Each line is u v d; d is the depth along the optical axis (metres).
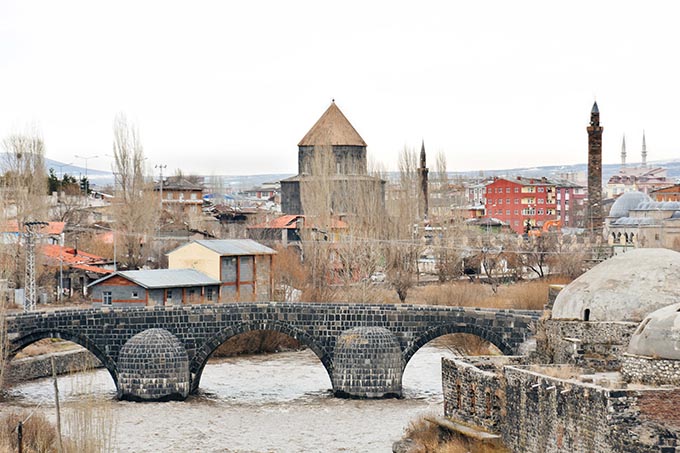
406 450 97.00
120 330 148.50
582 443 70.25
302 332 151.25
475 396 90.69
